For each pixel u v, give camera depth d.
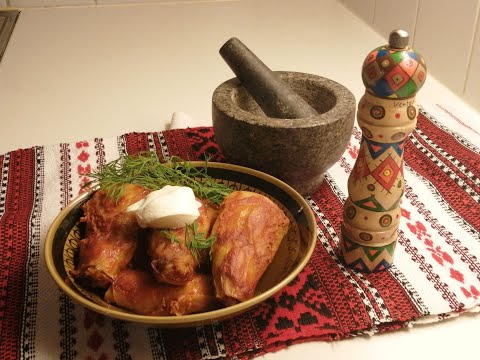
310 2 1.32
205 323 0.41
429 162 0.67
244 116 0.55
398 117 0.43
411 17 1.00
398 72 0.41
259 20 1.21
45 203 0.60
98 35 1.12
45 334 0.45
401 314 0.46
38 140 0.75
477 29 0.82
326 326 0.45
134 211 0.45
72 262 0.46
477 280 0.50
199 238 0.43
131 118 0.81
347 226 0.50
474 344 0.45
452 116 0.78
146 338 0.44
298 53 1.04
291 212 0.50
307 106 0.59
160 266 0.41
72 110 0.84
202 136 0.73
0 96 0.87
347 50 1.05
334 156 0.57
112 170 0.52
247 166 0.58
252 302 0.40
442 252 0.53
